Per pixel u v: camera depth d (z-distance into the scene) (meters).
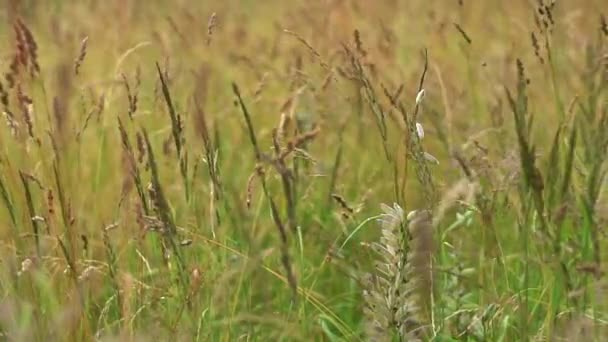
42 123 2.72
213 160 2.48
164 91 2.45
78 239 2.53
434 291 2.50
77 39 3.32
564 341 2.39
